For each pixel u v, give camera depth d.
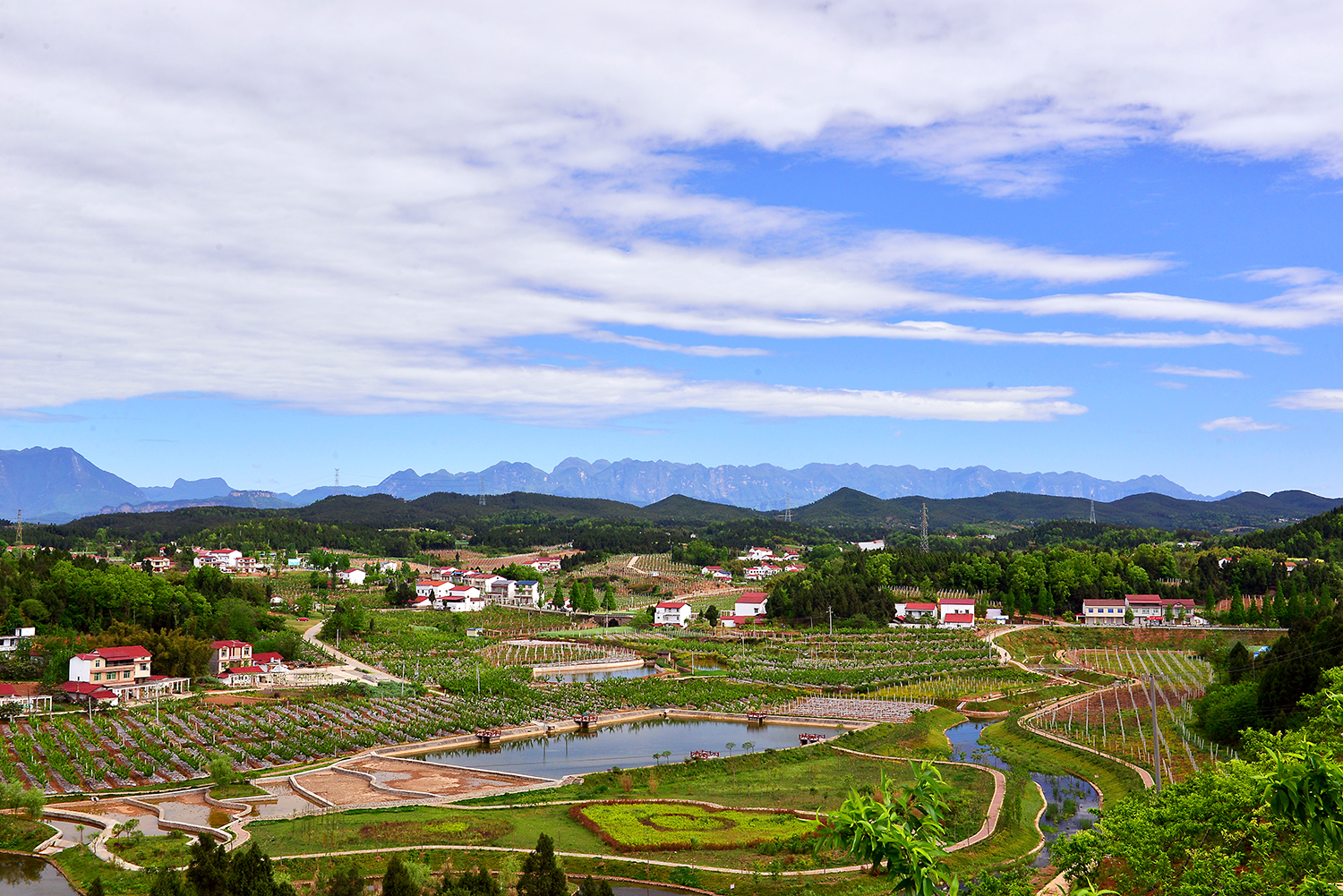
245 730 133.50
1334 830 21.69
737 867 78.44
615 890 74.75
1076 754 120.69
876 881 75.00
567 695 166.00
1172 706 145.75
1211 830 51.91
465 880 64.12
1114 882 54.41
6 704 136.50
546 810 96.88
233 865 64.44
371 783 109.00
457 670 184.88
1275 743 65.88
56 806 98.31
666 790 105.75
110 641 164.50
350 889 64.81
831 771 115.31
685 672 193.88
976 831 87.31
